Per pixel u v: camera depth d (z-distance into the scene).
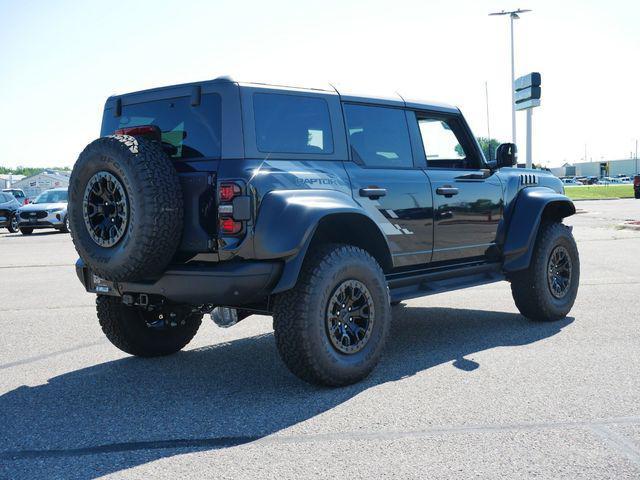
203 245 4.20
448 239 5.59
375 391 4.38
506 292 8.66
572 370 4.71
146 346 5.43
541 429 3.59
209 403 4.24
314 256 4.43
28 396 4.49
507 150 6.03
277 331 4.32
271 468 3.19
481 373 4.71
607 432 3.53
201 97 4.41
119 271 4.18
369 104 5.22
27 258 14.28
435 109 5.82
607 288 8.33
